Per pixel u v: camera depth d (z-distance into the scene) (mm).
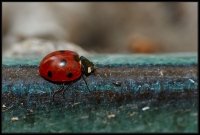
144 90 88
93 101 85
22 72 95
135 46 241
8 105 85
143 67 99
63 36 249
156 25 266
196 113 81
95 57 113
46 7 257
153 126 78
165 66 99
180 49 259
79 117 81
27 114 83
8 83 91
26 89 89
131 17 269
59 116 81
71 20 259
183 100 84
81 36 261
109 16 267
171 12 268
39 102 86
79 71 90
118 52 244
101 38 264
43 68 91
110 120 80
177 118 79
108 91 88
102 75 93
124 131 77
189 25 262
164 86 89
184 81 91
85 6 266
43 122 80
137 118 80
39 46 146
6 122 81
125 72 95
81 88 89
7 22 251
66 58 90
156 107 83
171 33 263
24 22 250
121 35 265
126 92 87
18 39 240
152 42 254
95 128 78
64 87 89
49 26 246
